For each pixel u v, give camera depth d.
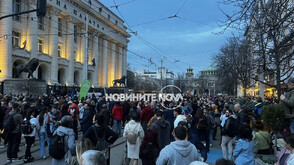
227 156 8.64
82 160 2.54
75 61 49.19
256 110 10.62
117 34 68.94
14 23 34.22
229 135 7.80
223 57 31.45
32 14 36.28
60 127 5.28
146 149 5.61
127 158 6.71
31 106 10.61
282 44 8.06
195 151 3.73
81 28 50.31
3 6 30.81
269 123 5.93
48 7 40.88
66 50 46.47
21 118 7.93
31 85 25.73
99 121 5.16
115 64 68.31
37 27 37.31
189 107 12.82
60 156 5.12
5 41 30.36
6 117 7.89
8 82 26.06
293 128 5.72
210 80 107.62
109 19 64.56
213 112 13.05
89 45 55.34
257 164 5.38
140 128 6.81
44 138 8.33
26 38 36.00
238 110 8.15
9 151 7.79
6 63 30.39
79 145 3.51
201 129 7.67
